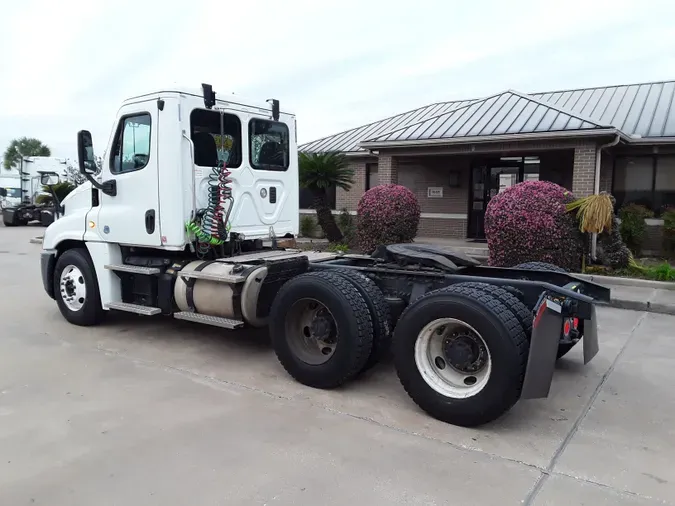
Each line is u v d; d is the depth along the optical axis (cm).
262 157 672
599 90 1780
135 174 614
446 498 325
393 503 319
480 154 1491
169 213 588
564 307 443
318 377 496
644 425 433
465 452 384
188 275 586
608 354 624
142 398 474
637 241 1309
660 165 1435
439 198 1684
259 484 338
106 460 365
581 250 1087
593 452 387
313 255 665
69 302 715
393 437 406
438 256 547
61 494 324
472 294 423
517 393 405
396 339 455
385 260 579
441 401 430
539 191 1055
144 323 735
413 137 1441
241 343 648
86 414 439
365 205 1341
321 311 509
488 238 1077
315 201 1555
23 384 504
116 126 630
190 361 580
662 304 846
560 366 580
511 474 354
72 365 561
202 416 438
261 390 498
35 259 1427
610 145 1234
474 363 430
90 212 672
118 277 666
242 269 562
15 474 346
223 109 616
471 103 1586
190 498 321
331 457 373
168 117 580
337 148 1870
